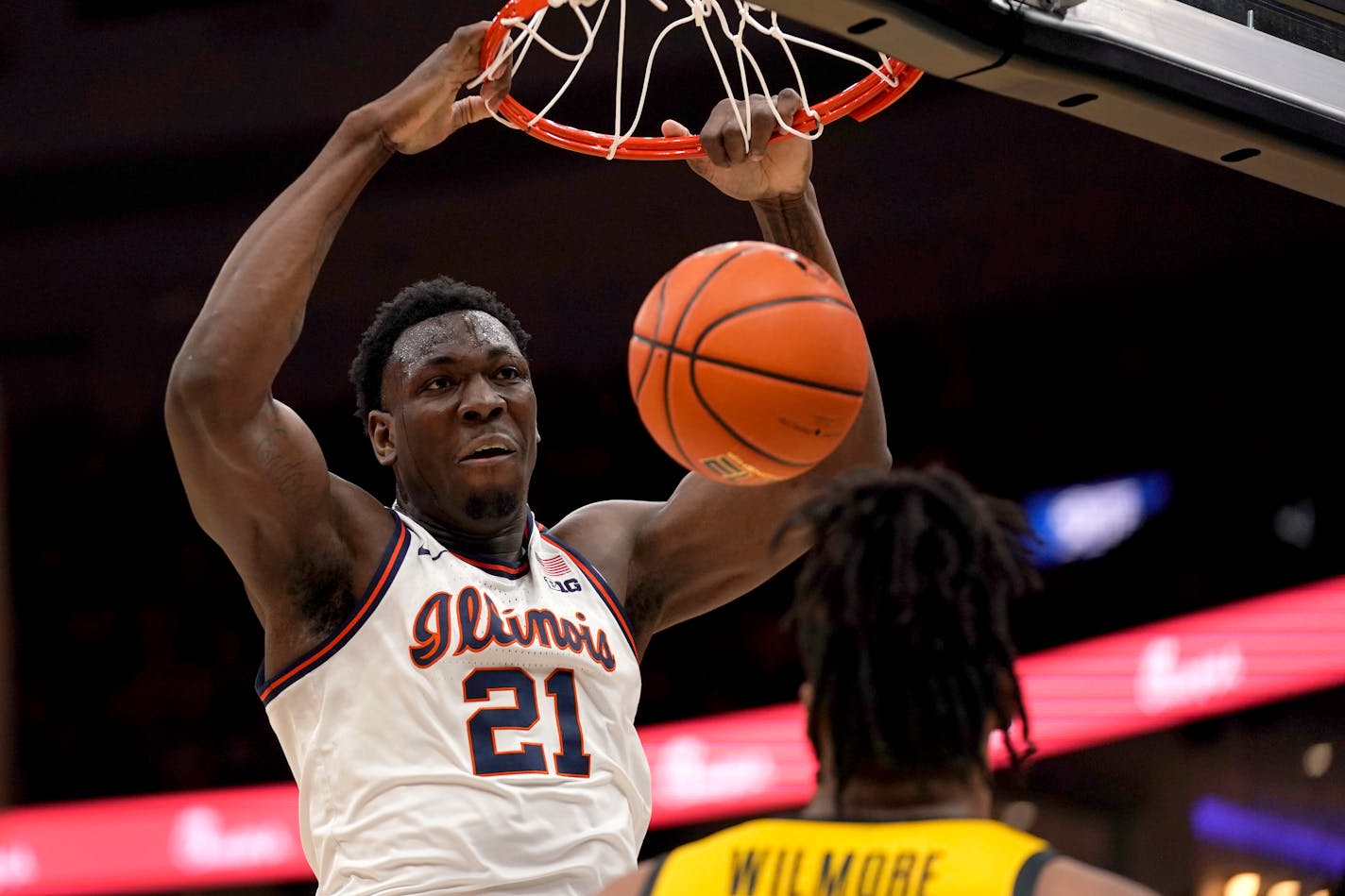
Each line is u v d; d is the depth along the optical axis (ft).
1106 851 37.35
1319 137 13.98
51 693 42.45
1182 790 37.88
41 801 41.19
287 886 39.11
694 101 40.65
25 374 44.52
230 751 41.16
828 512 8.31
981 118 40.93
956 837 7.63
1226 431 42.32
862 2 11.53
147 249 43.62
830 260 13.94
